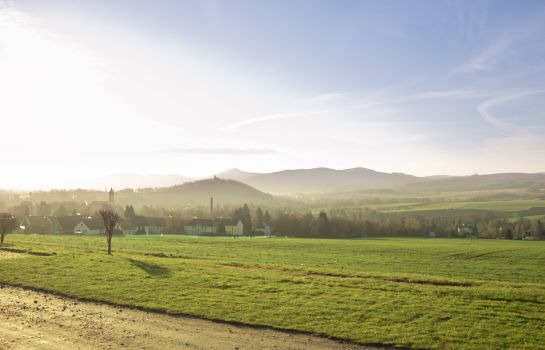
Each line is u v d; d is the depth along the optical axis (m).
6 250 54.97
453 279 37.38
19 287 32.59
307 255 75.81
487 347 20.25
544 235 169.12
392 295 29.27
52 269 38.56
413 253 85.19
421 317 24.62
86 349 19.70
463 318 24.38
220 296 29.30
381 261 69.44
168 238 111.00
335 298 28.64
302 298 28.72
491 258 78.94
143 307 26.97
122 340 21.05
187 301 28.08
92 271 37.72
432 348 20.31
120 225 159.88
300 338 21.80
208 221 180.12
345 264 62.94
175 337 21.64
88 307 27.16
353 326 23.28
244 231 181.62
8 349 19.53
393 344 20.92
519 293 29.22
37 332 22.05
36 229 148.25
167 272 37.47
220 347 20.33
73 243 79.50
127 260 44.59
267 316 25.03
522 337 21.38
